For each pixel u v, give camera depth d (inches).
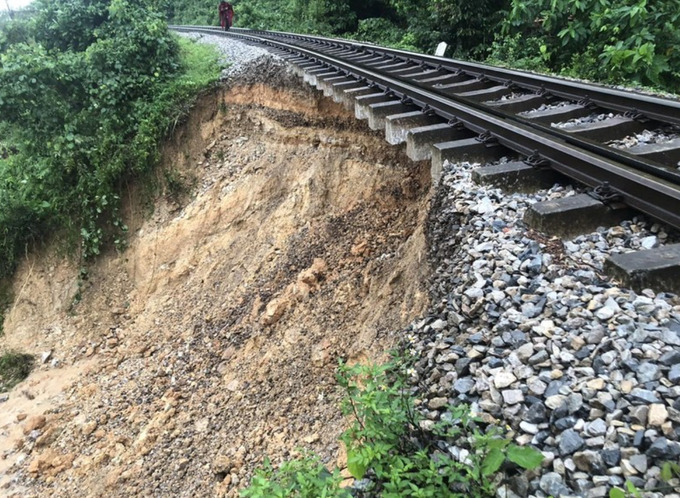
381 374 127.1
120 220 455.8
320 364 234.5
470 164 192.4
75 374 389.4
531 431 95.0
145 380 338.0
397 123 233.3
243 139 458.9
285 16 964.0
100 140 466.6
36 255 468.4
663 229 135.3
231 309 344.5
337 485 92.8
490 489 88.4
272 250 359.3
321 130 383.6
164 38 526.9
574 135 179.9
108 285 444.1
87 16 570.6
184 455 252.8
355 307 252.8
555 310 117.3
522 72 285.4
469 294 132.7
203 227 430.6
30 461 313.1
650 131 196.5
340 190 349.7
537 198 164.6
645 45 312.7
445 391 112.1
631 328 105.9
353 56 439.5
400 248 255.6
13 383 401.1
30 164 478.3
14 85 454.0
